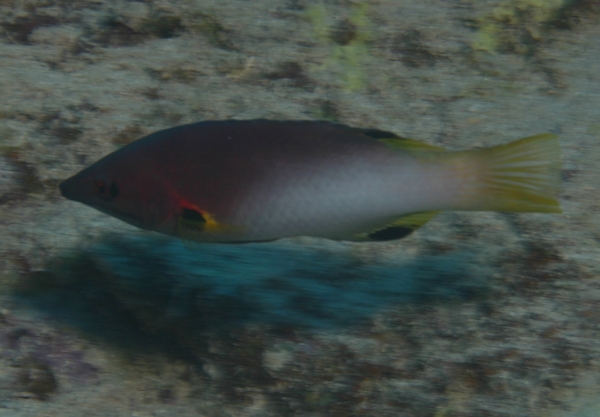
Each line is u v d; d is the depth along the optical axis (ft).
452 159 2.06
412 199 2.07
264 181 2.08
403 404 2.59
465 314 2.62
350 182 2.07
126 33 3.92
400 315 2.62
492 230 2.78
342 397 2.62
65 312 2.99
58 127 3.32
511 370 2.57
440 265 2.71
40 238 2.89
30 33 3.88
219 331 2.67
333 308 2.64
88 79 3.60
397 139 2.07
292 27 3.87
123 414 2.91
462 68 3.76
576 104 3.51
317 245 2.77
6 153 3.20
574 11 4.00
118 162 2.15
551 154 2.05
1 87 3.50
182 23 3.90
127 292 2.74
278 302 2.65
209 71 3.69
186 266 2.72
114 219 2.93
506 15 3.92
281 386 2.65
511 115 3.44
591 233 2.75
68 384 2.93
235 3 3.97
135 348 3.00
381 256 2.74
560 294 2.64
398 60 3.78
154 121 3.37
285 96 3.54
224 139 2.10
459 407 2.57
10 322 2.93
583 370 2.56
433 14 3.97
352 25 3.87
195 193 2.11
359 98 3.53
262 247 2.76
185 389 2.97
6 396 2.85
